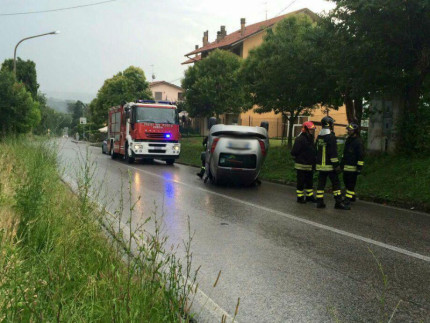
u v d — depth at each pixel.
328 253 5.68
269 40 23.02
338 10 12.68
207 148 13.88
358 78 12.89
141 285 3.16
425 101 13.84
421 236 6.78
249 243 6.12
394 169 12.31
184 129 46.66
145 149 21.36
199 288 4.31
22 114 22.02
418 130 13.09
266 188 13.03
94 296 2.99
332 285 4.48
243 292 4.24
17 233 4.45
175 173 17.08
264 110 23.42
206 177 13.83
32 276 3.03
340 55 13.09
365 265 5.19
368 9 11.56
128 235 5.99
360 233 6.90
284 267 5.05
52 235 4.41
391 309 3.89
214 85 36.22
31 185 5.82
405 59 12.77
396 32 11.92
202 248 5.79
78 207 5.41
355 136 9.54
